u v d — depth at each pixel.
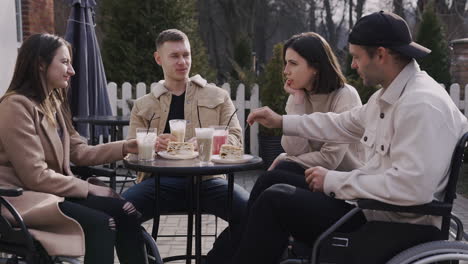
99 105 6.23
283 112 7.34
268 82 7.41
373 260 2.26
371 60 2.29
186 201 3.28
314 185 2.35
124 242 2.69
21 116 2.56
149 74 8.20
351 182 2.22
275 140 7.29
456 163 2.12
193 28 8.58
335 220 2.38
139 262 2.70
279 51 7.35
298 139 3.13
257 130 7.82
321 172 2.34
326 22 24.64
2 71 6.40
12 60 6.71
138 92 7.66
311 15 24.48
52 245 2.39
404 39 2.25
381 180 2.13
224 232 3.01
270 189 2.38
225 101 3.61
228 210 3.04
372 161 2.33
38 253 2.41
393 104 2.23
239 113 7.84
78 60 5.95
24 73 2.71
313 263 2.26
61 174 2.72
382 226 2.24
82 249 2.42
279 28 24.52
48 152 2.71
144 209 3.21
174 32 3.47
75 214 2.52
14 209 2.34
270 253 2.38
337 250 2.28
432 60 9.12
